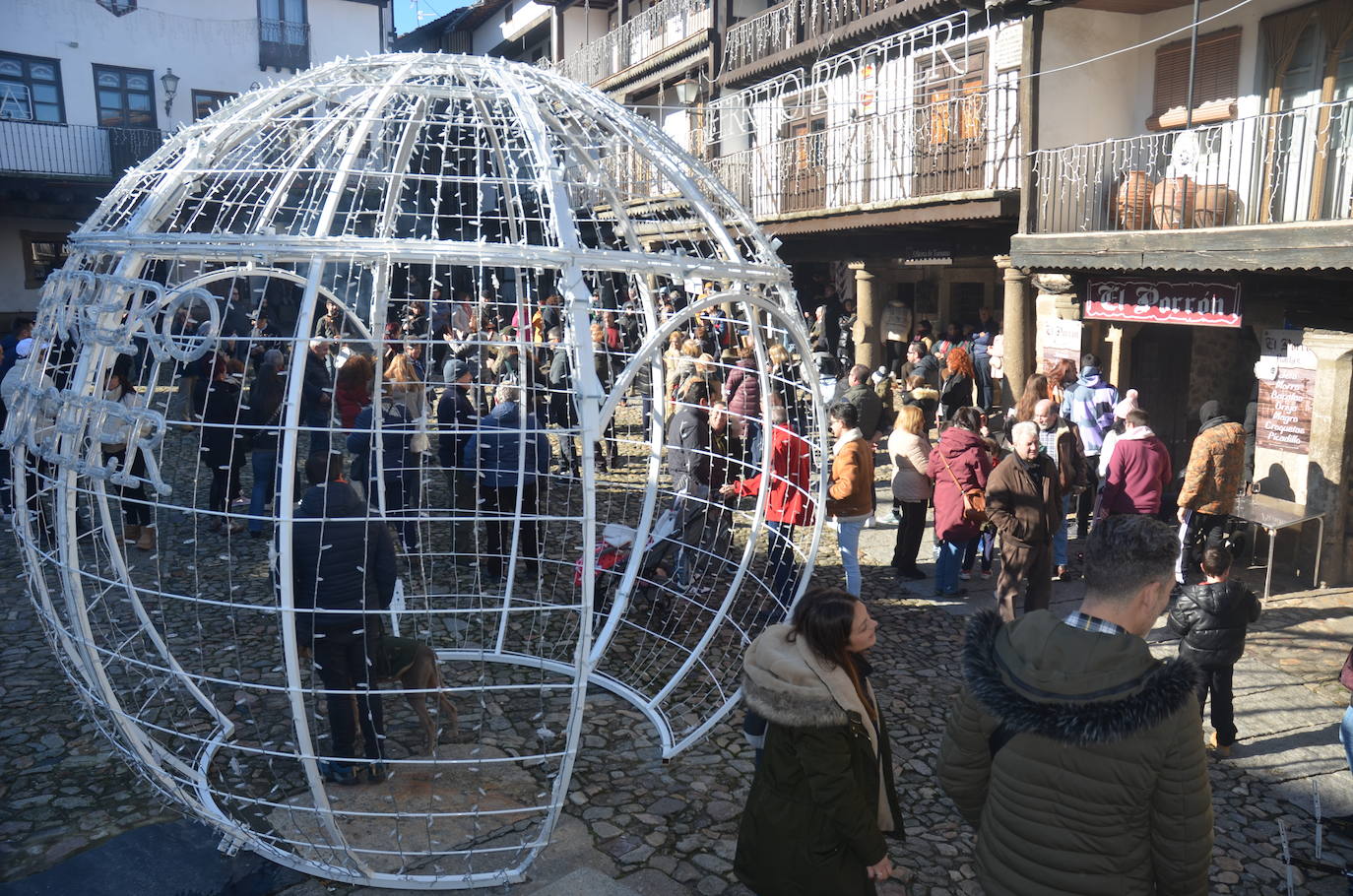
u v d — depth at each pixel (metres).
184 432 12.85
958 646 6.71
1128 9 11.55
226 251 3.71
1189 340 12.22
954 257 13.66
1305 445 8.18
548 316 13.48
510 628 6.93
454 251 3.66
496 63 4.76
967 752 2.63
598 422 3.66
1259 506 8.09
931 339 14.95
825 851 2.99
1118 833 2.30
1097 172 11.11
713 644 6.77
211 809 4.17
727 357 11.89
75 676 4.70
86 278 4.03
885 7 15.54
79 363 3.89
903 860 4.25
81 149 21.86
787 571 6.98
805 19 17.62
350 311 5.43
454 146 4.64
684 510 7.21
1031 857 2.36
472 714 5.57
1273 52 10.25
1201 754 2.28
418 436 7.71
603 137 5.39
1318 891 4.09
